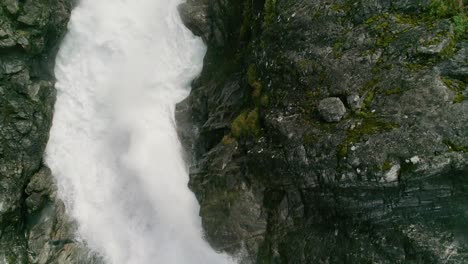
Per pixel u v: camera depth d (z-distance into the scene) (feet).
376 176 40.16
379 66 42.91
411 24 42.73
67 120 61.31
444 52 40.42
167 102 64.69
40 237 54.70
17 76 52.49
